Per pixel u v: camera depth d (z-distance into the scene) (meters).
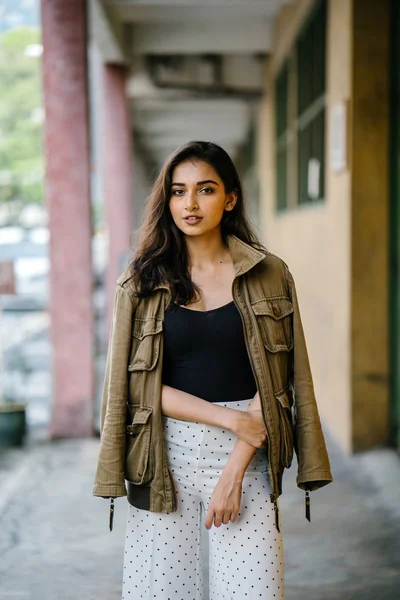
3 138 16.34
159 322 2.14
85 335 6.59
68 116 6.50
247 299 2.13
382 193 5.45
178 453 2.15
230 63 11.73
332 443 6.01
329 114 6.30
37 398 9.56
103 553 3.94
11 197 16.56
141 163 21.34
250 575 2.12
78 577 3.63
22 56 15.84
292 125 9.03
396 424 5.50
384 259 5.49
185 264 2.18
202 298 2.15
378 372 5.57
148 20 9.72
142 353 2.14
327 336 6.47
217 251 2.20
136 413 2.15
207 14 9.70
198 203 2.11
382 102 5.38
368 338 5.55
